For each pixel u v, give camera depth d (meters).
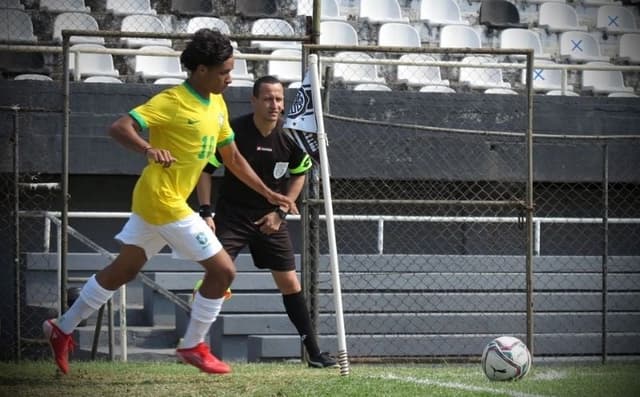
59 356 18.39
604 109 37.31
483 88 45.28
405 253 37.91
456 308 34.09
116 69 43.34
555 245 39.28
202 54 17.12
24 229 35.19
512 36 49.00
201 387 17.94
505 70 47.62
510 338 20.41
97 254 34.44
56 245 35.66
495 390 18.22
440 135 35.91
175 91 17.33
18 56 41.56
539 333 34.66
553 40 50.66
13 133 29.81
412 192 37.66
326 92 27.25
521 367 19.97
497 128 36.41
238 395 16.94
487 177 36.41
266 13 46.91
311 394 16.89
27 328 33.22
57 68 41.72
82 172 33.94
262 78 21.69
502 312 34.53
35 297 33.62
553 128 36.97
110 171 34.16
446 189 37.97
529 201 26.44
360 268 33.78
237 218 21.58
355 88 43.91
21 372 21.05
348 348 32.38
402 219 33.16
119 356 30.83
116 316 33.94
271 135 21.52
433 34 49.19
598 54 50.16
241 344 32.47
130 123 16.83
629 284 36.25
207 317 17.97
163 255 34.44
